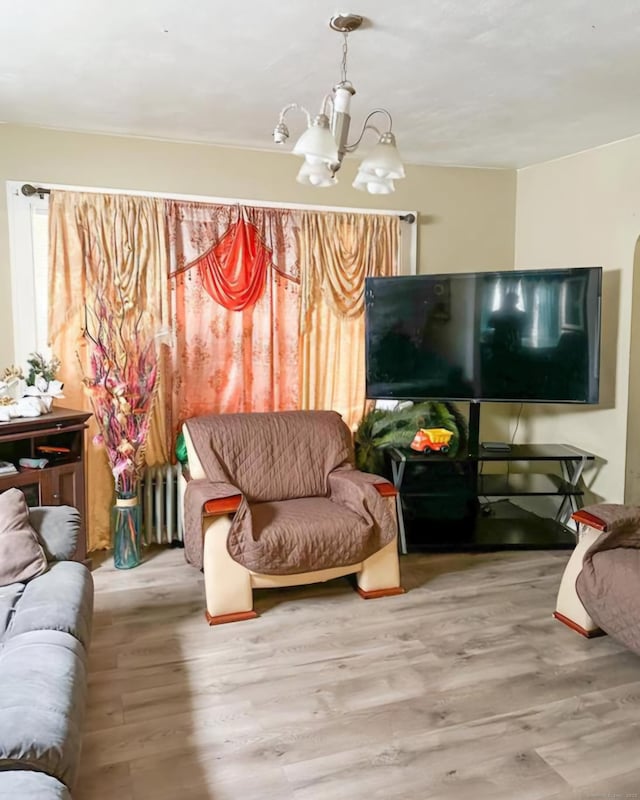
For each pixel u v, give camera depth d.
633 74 2.75
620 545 2.79
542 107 3.19
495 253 4.65
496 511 4.52
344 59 2.47
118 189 3.74
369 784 1.94
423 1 2.08
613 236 3.86
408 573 3.59
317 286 4.15
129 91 2.98
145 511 3.90
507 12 2.17
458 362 3.95
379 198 4.30
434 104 3.14
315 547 3.03
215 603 2.96
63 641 1.88
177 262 3.84
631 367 3.80
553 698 2.38
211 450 3.36
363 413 4.34
